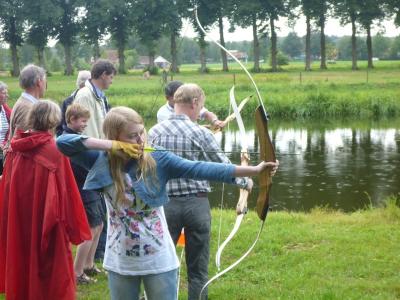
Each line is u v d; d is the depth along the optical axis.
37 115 4.18
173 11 57.91
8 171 4.34
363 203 11.54
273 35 59.28
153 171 3.04
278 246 5.99
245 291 4.85
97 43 63.47
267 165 3.11
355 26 58.53
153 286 3.13
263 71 58.38
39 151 4.17
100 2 59.75
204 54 58.00
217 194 12.36
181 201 4.09
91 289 5.01
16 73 61.81
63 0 62.25
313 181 13.75
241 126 4.22
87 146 3.02
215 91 32.50
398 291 4.83
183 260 5.66
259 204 3.30
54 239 4.16
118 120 3.03
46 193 4.14
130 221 3.08
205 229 4.16
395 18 59.00
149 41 60.19
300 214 8.06
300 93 29.56
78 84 5.83
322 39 59.78
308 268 5.36
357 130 22.83
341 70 56.69
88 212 5.09
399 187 12.95
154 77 51.91
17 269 4.21
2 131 6.38
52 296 4.14
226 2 57.47
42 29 62.31
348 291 4.81
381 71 52.75
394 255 5.70
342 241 6.21
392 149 18.28
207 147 4.07
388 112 27.27
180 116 4.15
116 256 3.14
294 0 57.88
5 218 4.36
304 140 20.58
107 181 3.07
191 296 4.23
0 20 60.72
